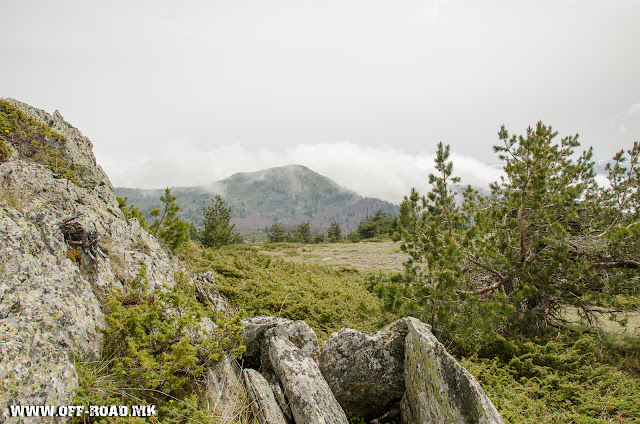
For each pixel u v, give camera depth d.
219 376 5.64
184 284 9.16
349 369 6.57
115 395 4.49
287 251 41.44
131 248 9.02
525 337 11.46
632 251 12.28
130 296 6.43
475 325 9.77
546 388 8.40
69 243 6.30
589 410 7.48
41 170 8.37
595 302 12.30
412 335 6.37
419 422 5.76
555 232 12.38
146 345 5.21
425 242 11.70
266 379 6.32
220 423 4.72
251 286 12.36
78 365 4.49
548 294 11.84
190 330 6.00
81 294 5.40
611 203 15.04
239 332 6.00
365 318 12.11
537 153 11.84
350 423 6.50
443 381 5.30
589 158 15.50
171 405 4.71
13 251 4.61
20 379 3.56
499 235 13.34
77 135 15.24
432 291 10.42
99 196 11.68
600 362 10.11
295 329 7.03
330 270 21.50
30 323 4.12
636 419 6.94
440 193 12.23
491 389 7.98
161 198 12.96
